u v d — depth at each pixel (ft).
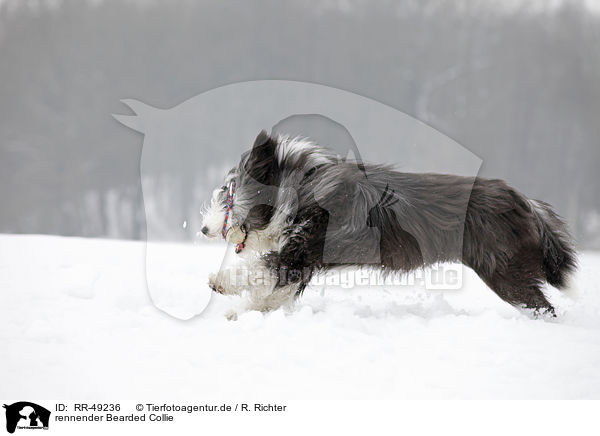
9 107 255.09
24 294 33.78
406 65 283.38
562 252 36.37
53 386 22.98
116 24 295.89
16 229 225.35
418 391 23.62
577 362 26.25
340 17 304.50
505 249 34.47
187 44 301.43
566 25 271.08
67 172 232.94
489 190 34.60
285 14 307.78
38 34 280.92
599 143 241.55
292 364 25.45
